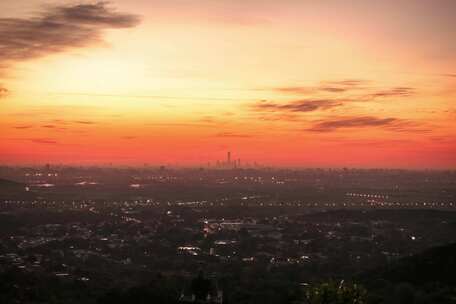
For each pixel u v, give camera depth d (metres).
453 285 60.97
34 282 67.19
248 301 57.91
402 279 65.44
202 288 58.47
